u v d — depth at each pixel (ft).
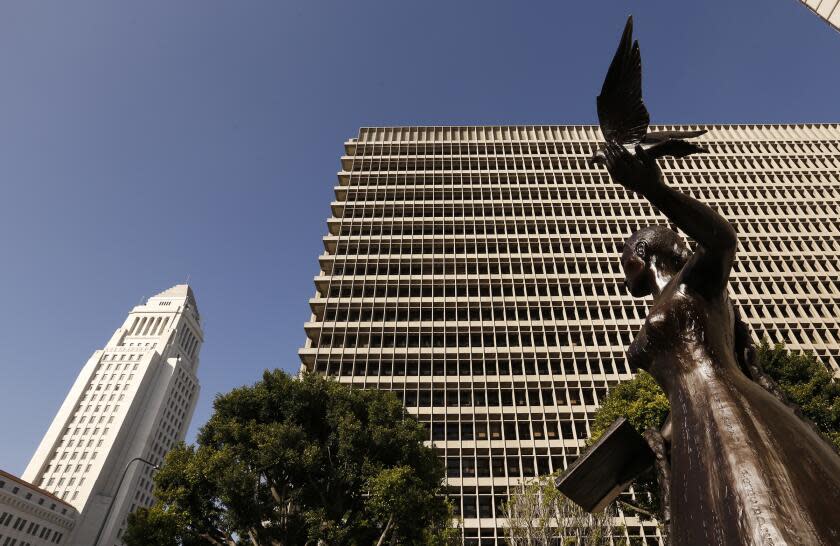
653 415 55.88
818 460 5.08
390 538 50.08
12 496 217.77
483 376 144.97
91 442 283.59
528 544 73.97
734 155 205.57
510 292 167.53
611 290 167.22
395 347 151.33
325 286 167.73
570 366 149.59
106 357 328.90
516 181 200.85
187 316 382.83
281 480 47.29
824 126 216.54
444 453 130.11
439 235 181.98
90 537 249.96
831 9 36.35
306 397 53.72
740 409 5.67
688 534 5.32
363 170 208.13
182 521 44.19
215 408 52.70
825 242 175.94
